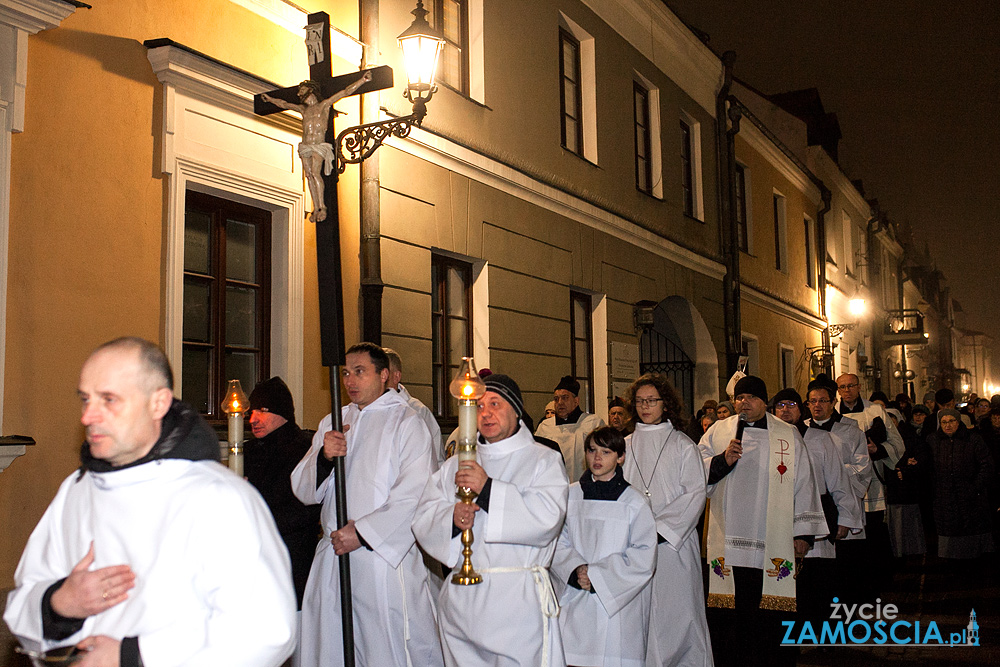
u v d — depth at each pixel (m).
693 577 5.42
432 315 8.96
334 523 4.89
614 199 12.70
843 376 9.93
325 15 5.23
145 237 5.79
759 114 25.20
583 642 4.74
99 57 5.55
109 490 2.17
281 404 5.34
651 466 5.72
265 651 2.07
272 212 7.01
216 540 2.11
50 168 5.21
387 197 8.09
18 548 4.93
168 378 2.24
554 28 11.41
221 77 6.29
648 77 14.18
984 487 10.66
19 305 5.00
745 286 18.44
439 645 4.88
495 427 4.05
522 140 10.46
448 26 9.52
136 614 2.08
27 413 5.01
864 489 8.41
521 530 3.75
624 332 12.80
